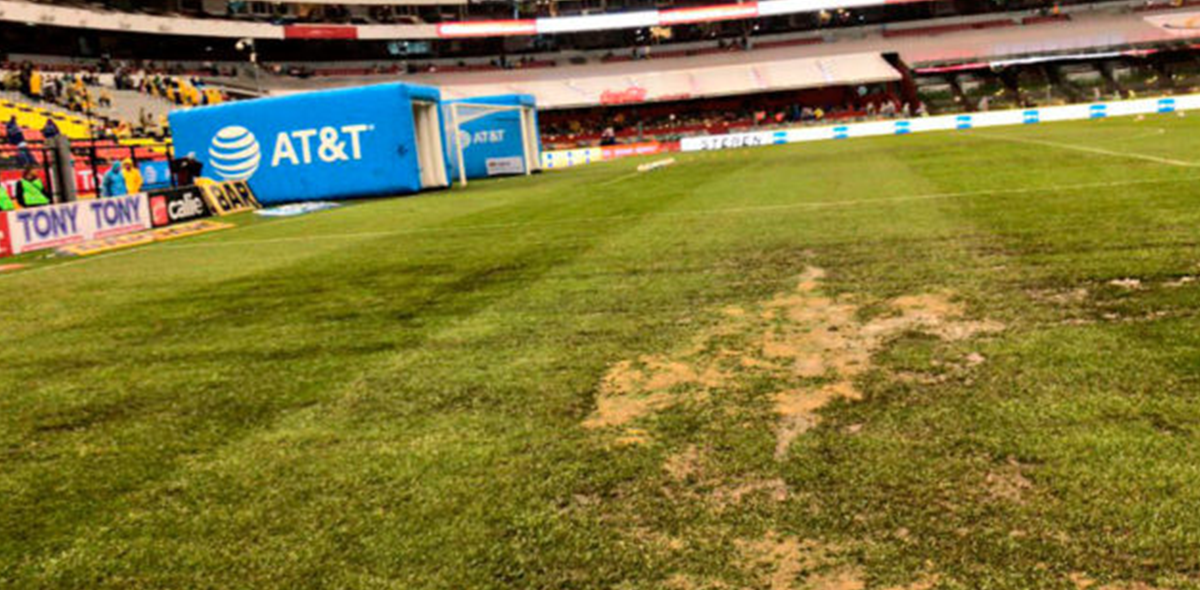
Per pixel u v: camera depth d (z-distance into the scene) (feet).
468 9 202.28
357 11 190.80
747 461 9.07
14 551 8.16
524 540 7.68
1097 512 7.32
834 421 10.05
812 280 18.65
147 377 14.53
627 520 7.94
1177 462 8.11
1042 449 8.68
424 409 11.64
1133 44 159.84
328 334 16.80
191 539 8.17
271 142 65.16
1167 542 6.78
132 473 10.04
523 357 14.01
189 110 66.39
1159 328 12.65
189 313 20.51
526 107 86.07
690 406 11.02
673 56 194.59
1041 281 16.58
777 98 178.60
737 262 21.66
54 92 105.50
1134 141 58.13
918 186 37.73
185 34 152.25
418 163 64.18
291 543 7.93
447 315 17.78
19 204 49.62
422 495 8.80
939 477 8.27
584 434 10.27
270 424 11.48
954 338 13.17
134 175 68.49
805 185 42.91
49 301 24.14
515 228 34.27
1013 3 190.29
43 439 11.55
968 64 166.20
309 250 32.32
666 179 57.82
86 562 7.84
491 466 9.45
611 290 19.20
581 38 205.36
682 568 7.02
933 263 19.42
